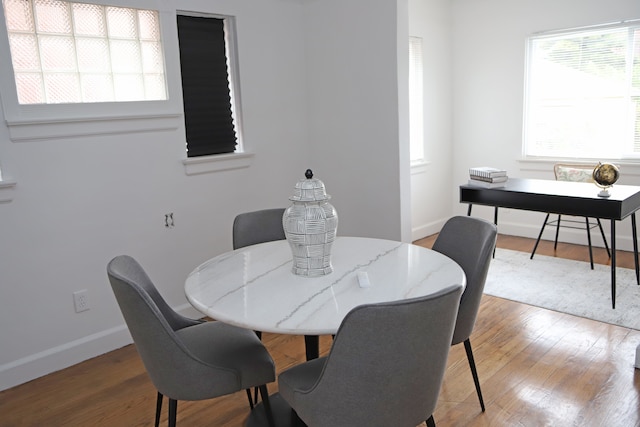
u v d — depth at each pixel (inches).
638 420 80.8
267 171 143.6
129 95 112.3
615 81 165.9
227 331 80.4
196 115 127.4
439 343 55.2
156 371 66.4
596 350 104.5
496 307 129.2
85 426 86.0
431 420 65.5
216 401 92.4
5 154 95.3
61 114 101.3
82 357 109.4
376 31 130.6
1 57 93.0
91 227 108.6
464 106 202.1
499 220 201.6
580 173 160.1
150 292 79.0
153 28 114.5
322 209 75.2
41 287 102.7
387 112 132.3
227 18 130.9
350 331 51.1
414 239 196.7
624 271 150.6
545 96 182.2
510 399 88.5
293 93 147.9
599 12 164.2
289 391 62.7
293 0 144.0
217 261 88.0
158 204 119.6
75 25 102.7
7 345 99.1
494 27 188.2
